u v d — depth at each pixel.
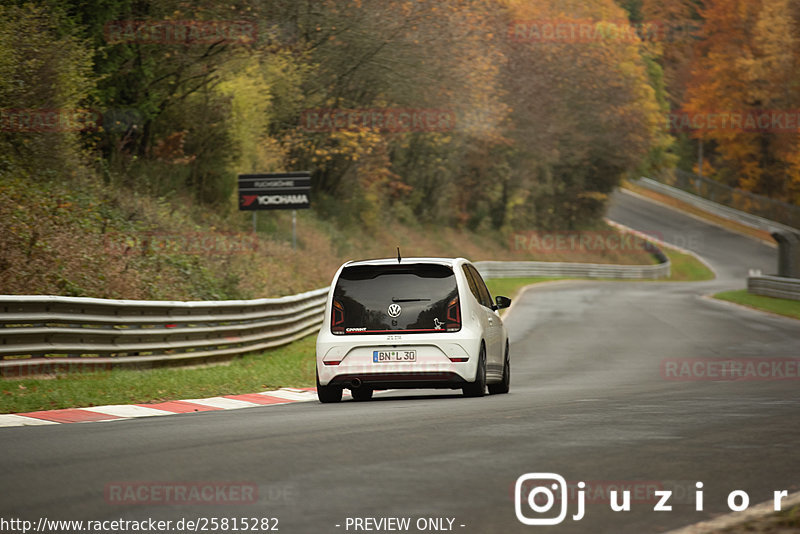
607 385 58.69
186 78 129.00
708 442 31.89
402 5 159.75
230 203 137.88
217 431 35.38
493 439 32.56
